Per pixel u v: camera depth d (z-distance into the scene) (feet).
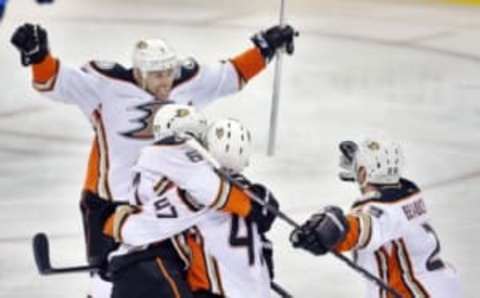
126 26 133.80
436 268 42.78
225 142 42.70
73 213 72.49
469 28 134.92
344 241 40.88
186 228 41.96
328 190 78.02
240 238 42.09
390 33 131.13
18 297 59.52
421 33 131.34
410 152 87.76
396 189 42.57
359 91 106.52
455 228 70.74
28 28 50.98
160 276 41.70
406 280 42.42
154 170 42.34
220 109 100.27
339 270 63.82
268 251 43.73
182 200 41.88
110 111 52.42
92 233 53.01
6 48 123.44
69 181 79.41
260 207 42.39
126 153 52.60
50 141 89.51
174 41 125.18
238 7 146.41
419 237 42.24
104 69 52.54
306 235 40.65
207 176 41.73
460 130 94.38
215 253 41.93
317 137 91.81
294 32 56.95
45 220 71.00
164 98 52.65
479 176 81.97
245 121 96.43
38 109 99.30
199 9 144.77
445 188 78.95
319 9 145.59
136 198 42.91
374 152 42.78
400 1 152.35
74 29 131.95
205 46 122.83
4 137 90.38
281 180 80.28
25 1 149.18
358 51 122.42
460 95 105.50
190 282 41.96
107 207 52.85
